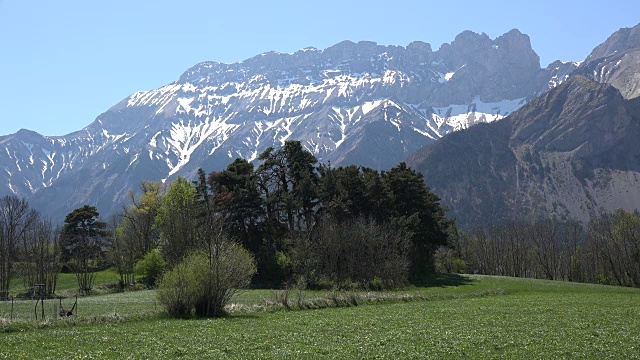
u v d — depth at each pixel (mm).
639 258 116438
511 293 85438
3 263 96562
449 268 141125
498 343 32781
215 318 46656
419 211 102438
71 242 119188
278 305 54281
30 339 34906
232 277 48531
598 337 35219
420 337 35375
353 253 88375
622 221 121188
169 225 89875
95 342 33812
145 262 103312
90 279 101000
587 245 140375
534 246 151375
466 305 60125
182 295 47312
